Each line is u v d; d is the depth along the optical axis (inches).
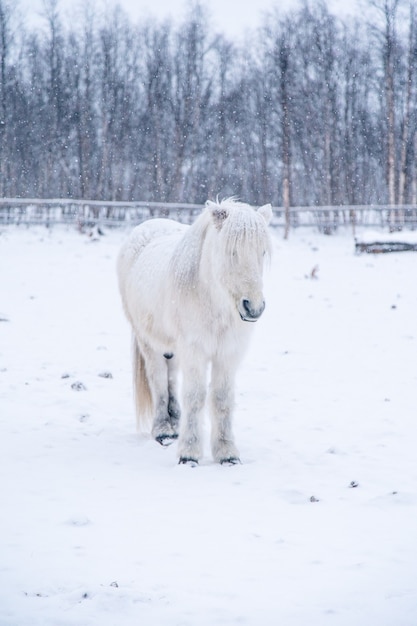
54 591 127.8
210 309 211.3
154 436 245.1
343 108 1643.7
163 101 1561.3
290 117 1416.1
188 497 183.9
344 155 1544.0
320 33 1531.7
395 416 268.8
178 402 258.4
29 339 410.6
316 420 265.4
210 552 147.3
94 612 119.6
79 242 918.4
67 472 203.3
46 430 247.1
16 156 1553.9
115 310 515.5
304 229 1266.0
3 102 1411.2
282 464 214.2
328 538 155.9
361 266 767.1
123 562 141.3
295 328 462.9
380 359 374.6
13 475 198.2
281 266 771.4
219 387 220.4
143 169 1612.9
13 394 293.3
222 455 217.6
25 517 165.8
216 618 118.1
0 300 534.3
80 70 1590.8
